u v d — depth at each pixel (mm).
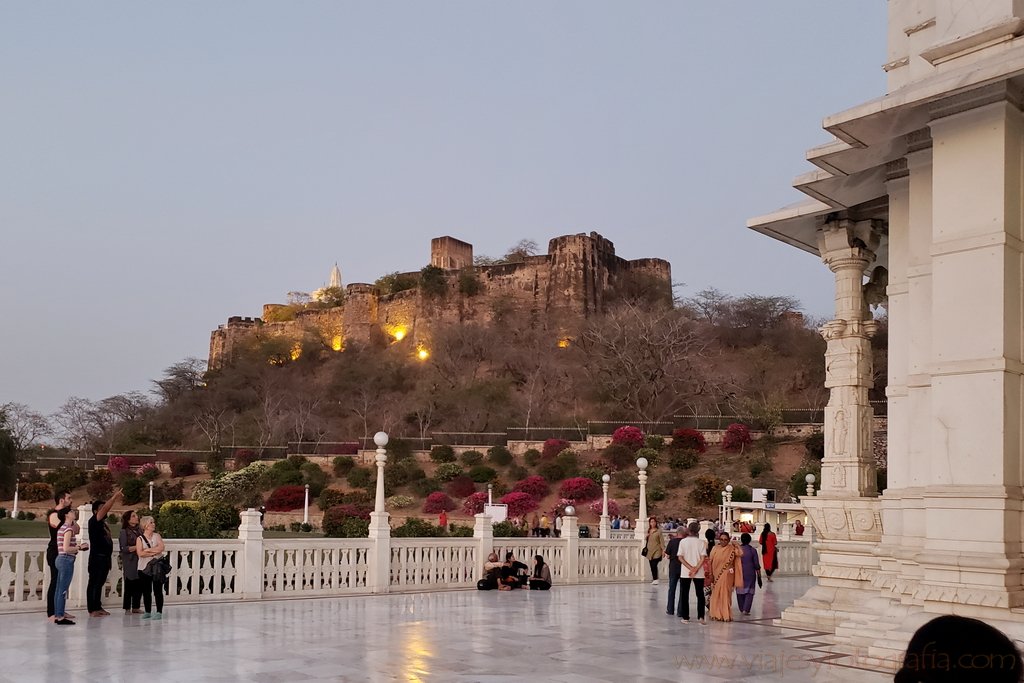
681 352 79000
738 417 65750
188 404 110875
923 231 11102
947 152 9930
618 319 83562
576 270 116875
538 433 70250
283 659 9914
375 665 9625
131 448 95750
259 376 115750
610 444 65188
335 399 108250
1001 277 9398
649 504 54156
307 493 57062
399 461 67938
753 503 39344
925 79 10289
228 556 16062
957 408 9617
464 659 10156
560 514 52062
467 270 126812
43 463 88875
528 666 9750
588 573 22188
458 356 102438
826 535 14039
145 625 12594
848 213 14344
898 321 12141
